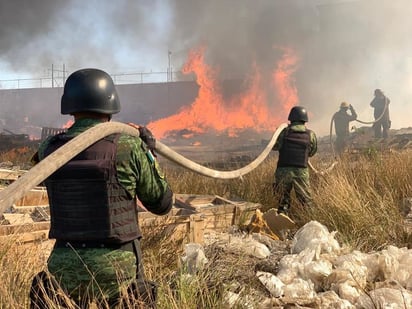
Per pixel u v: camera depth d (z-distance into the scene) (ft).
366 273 12.12
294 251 14.05
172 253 14.24
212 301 9.87
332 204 18.28
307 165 21.36
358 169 24.72
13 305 8.60
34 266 11.51
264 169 27.81
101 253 7.06
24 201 19.07
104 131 7.04
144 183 7.38
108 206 7.00
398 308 9.88
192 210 17.44
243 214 19.44
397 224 16.58
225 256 13.16
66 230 7.13
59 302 7.21
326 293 10.98
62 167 7.06
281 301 10.42
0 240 12.20
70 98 7.46
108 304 7.17
